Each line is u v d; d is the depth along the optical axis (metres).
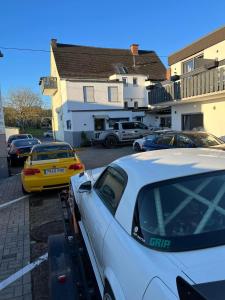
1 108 11.78
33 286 3.83
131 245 2.13
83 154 19.83
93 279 3.07
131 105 32.16
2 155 11.86
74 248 3.39
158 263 1.83
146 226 2.18
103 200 3.24
